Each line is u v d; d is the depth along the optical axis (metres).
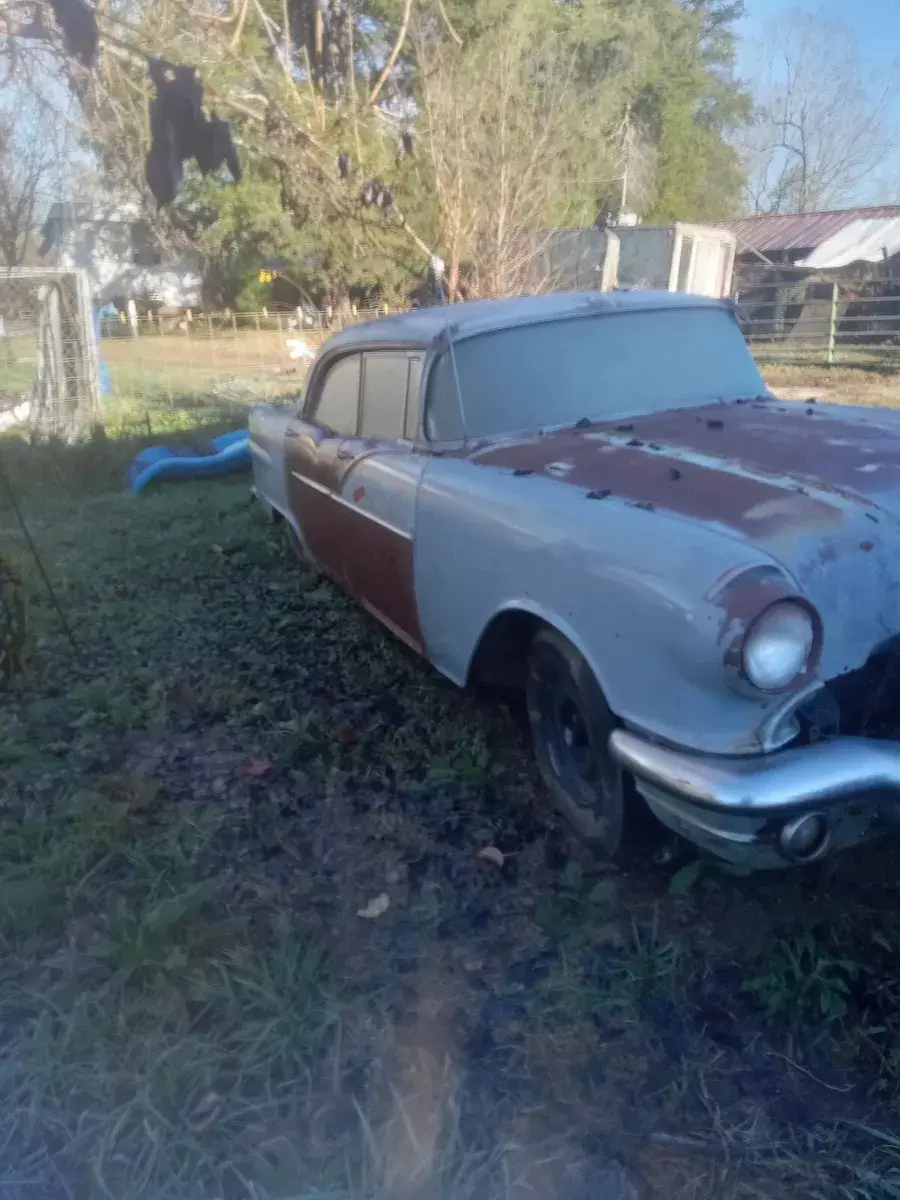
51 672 4.89
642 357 4.19
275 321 28.86
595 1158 2.15
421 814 3.49
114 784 3.73
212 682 4.68
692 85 32.69
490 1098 2.32
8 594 4.70
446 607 3.65
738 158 38.78
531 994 2.63
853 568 2.54
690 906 2.93
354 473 4.38
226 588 6.13
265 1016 2.56
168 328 30.56
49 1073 2.38
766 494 2.82
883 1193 2.04
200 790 3.74
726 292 22.25
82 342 12.73
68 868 3.20
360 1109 2.22
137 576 6.44
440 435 3.89
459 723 4.11
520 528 3.13
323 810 3.55
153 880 3.12
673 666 2.52
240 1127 2.26
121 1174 2.16
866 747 2.45
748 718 2.44
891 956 2.68
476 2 12.23
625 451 3.42
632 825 2.94
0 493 8.47
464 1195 2.07
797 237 24.42
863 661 2.52
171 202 2.57
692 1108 2.28
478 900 3.03
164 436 11.37
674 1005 2.56
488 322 4.03
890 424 3.54
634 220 28.67
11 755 3.95
